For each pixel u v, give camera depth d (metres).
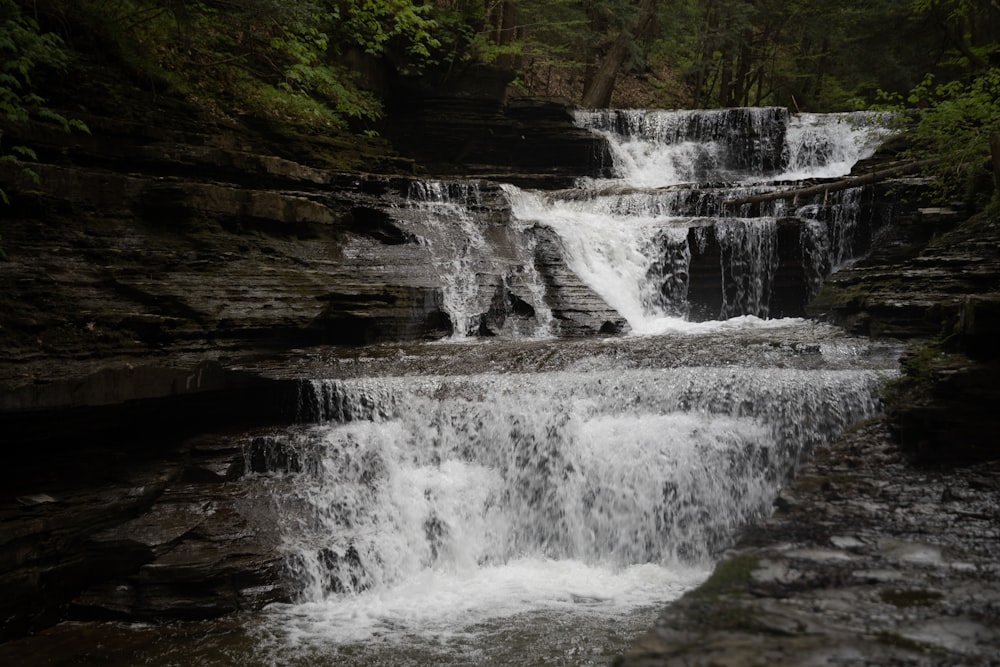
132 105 13.55
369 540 8.97
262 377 10.49
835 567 5.34
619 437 9.73
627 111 23.89
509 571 9.20
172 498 9.07
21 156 11.41
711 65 31.39
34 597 7.71
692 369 10.77
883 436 8.73
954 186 14.45
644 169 22.84
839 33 25.89
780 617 4.44
